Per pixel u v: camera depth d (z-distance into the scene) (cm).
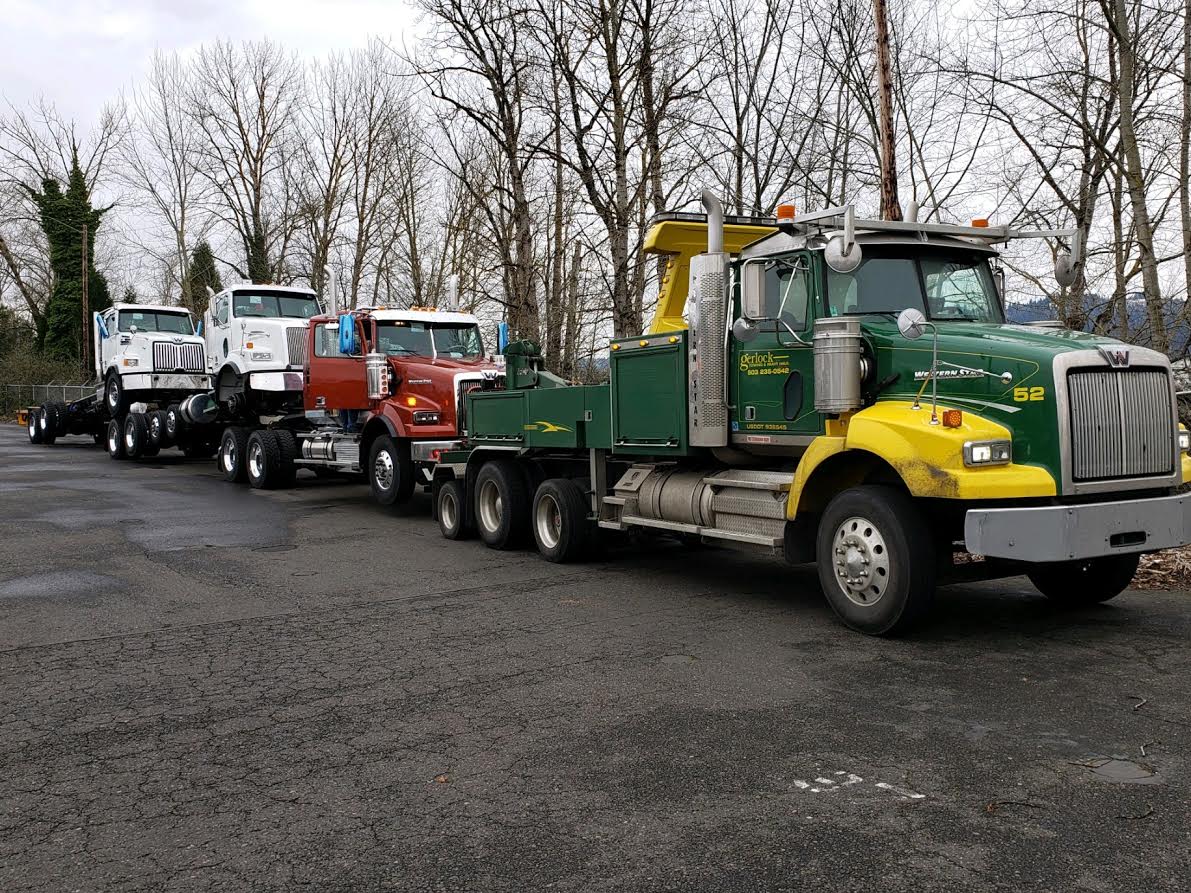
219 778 445
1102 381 629
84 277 5050
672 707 533
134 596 854
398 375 1419
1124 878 334
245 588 888
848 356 696
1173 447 659
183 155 4572
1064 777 423
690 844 367
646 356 880
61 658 657
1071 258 802
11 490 1716
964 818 384
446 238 3584
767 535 766
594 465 977
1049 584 768
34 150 5150
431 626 736
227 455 1894
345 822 395
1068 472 612
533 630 718
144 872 356
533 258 2464
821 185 1978
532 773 442
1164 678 566
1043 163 1347
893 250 771
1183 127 1241
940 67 1463
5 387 5003
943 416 627
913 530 648
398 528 1291
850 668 601
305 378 1603
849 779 426
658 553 1075
